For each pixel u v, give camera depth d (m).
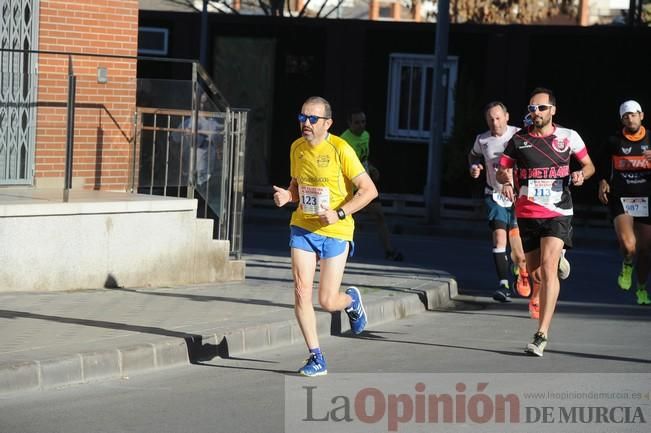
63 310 11.44
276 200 9.74
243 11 45.78
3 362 8.97
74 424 8.06
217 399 8.90
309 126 9.45
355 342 11.59
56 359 9.19
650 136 14.22
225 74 30.62
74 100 13.21
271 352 10.94
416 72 29.44
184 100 14.18
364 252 20.38
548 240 11.10
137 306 11.95
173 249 13.81
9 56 14.19
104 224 13.05
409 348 11.27
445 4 25.12
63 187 13.07
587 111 27.98
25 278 12.38
